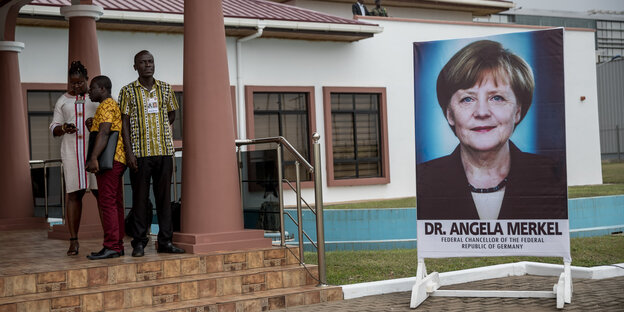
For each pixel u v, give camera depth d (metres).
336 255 10.59
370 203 17.27
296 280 7.46
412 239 12.91
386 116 18.83
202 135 7.61
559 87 7.31
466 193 7.57
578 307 6.77
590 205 14.18
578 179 21.78
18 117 11.70
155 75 15.56
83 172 7.53
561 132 7.30
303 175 17.52
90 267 6.59
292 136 17.53
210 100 7.64
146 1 15.55
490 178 7.50
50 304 6.11
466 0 24.05
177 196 9.31
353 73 18.33
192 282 6.81
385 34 18.84
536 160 7.37
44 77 14.21
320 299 7.27
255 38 16.91
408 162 19.23
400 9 23.84
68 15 9.31
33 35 14.12
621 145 37.50
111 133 7.12
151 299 6.58
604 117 38.34
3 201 11.52
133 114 7.29
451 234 7.60
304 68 17.58
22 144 11.71
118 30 15.09
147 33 15.45
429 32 19.50
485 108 7.53
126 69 15.20
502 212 7.45
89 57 9.34
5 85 11.59
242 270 7.35
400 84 19.11
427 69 7.74
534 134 7.38
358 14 19.52
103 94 7.21
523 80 7.43
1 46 11.52
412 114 19.31
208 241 7.43
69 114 7.66
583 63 21.98
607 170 30.20
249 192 8.22
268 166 7.92
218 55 7.72
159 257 7.12
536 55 7.40
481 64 7.57
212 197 7.57
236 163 7.80
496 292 7.36
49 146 14.41
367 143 18.72
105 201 7.21
